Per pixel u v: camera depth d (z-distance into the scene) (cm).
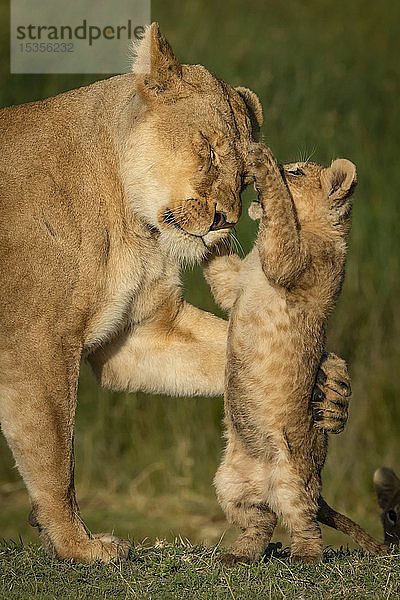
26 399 902
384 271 1838
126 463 1742
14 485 1731
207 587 816
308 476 906
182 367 1006
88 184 930
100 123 950
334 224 936
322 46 2255
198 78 939
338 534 1527
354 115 2031
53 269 901
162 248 962
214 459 1728
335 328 1797
